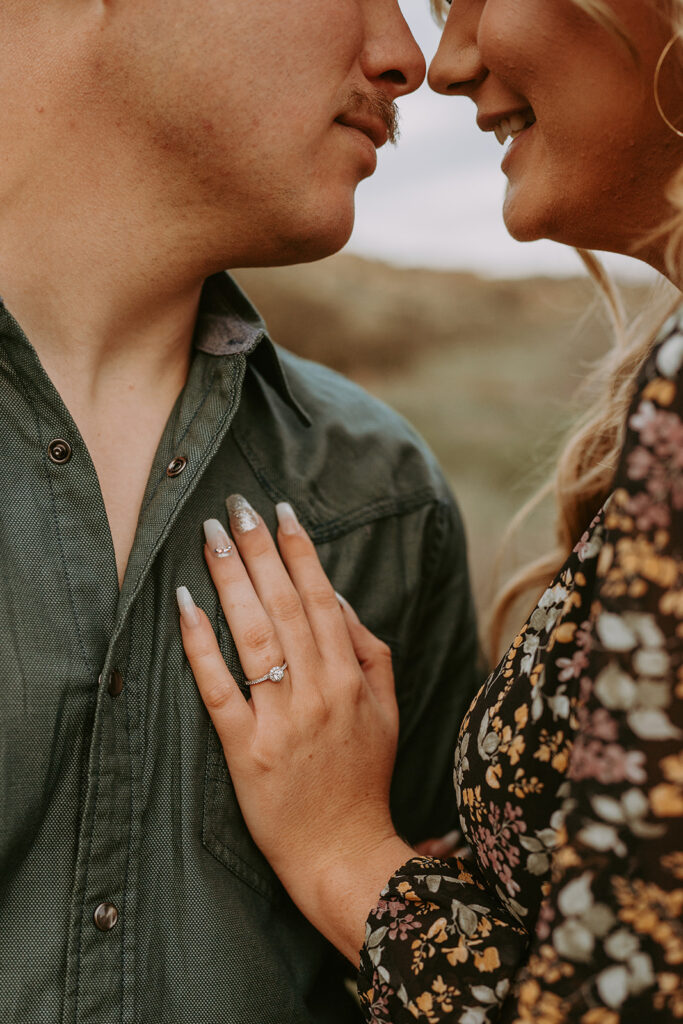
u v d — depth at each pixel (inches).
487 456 270.4
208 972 40.4
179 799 41.1
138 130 40.1
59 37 39.6
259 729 41.7
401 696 55.6
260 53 39.6
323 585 44.8
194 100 39.5
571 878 30.5
